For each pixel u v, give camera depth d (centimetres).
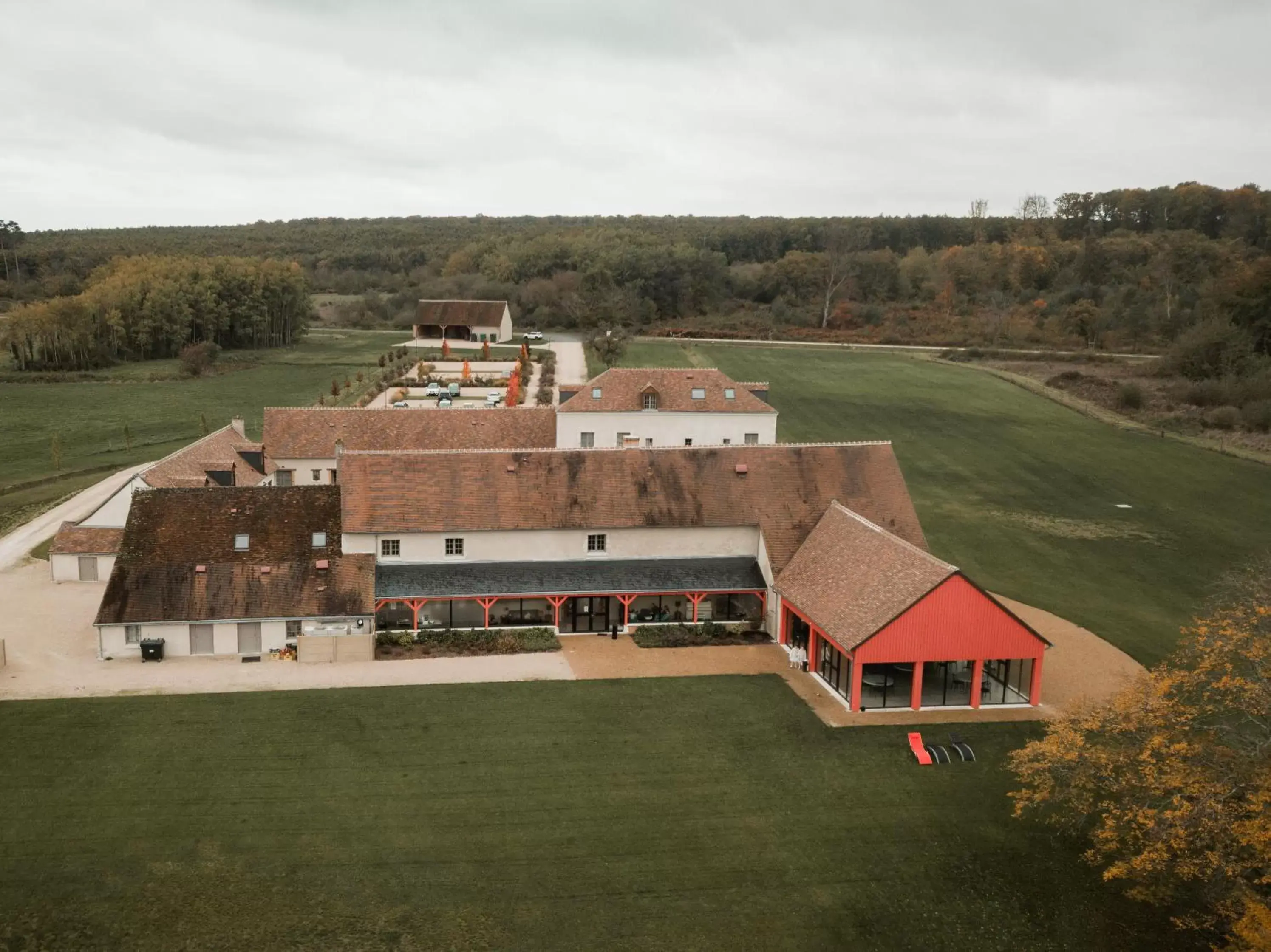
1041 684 4278
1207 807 2472
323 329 17500
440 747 3650
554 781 3431
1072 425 9738
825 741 3772
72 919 2675
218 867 2911
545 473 5091
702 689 4238
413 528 4822
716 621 5022
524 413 7006
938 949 2667
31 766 3441
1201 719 3538
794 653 4488
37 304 13362
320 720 3847
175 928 2652
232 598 4534
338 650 4434
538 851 3030
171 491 4894
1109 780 2936
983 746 3756
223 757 3538
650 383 6988
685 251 18025
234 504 4900
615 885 2881
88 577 5416
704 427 6969
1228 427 9519
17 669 4275
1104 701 3781
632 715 3953
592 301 16688
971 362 13012
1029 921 2780
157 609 4444
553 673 4362
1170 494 7681
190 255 19125
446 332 15612
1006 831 3198
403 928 2675
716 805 3306
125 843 3011
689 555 5097
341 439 6875
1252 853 2555
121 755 3538
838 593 4372
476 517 4900
